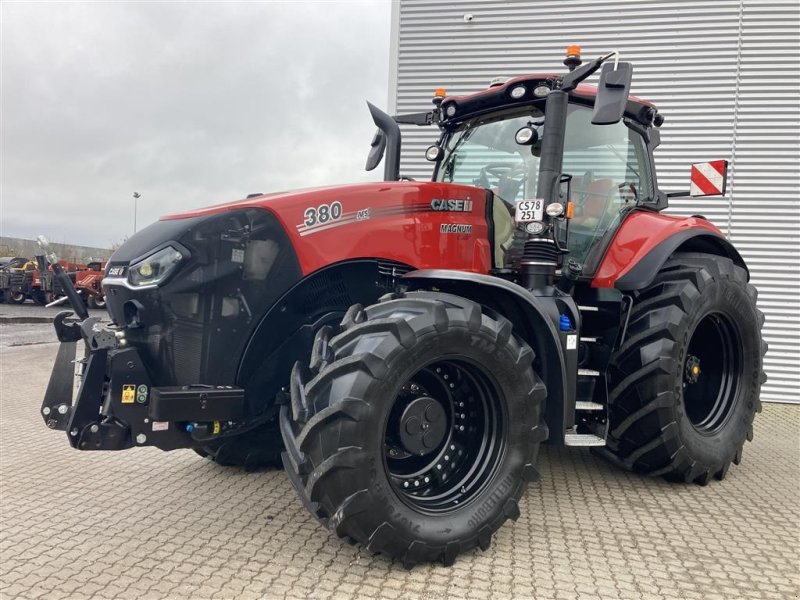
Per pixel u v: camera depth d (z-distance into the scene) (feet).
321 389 7.75
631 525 9.76
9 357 28.66
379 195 9.82
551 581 7.75
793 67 21.40
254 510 10.07
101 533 9.04
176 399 8.27
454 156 12.96
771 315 21.90
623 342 11.54
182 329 8.66
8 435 14.90
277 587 7.44
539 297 9.82
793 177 21.54
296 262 9.27
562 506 10.61
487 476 8.67
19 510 9.97
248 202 9.21
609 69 8.91
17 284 67.46
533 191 11.49
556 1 22.81
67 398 8.67
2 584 7.42
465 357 8.25
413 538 7.80
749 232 21.93
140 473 12.03
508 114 12.24
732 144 21.88
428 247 10.05
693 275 11.69
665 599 7.37
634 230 12.10
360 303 9.97
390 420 8.46
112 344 8.37
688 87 22.09
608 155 12.39
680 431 11.32
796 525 9.87
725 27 21.76
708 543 9.08
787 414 19.92
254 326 9.11
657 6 22.15
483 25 23.30
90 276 54.95
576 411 11.03
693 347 13.24
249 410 9.25
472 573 7.94
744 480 12.42
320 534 9.09
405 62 23.88
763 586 7.75
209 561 8.13
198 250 8.72
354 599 7.18
